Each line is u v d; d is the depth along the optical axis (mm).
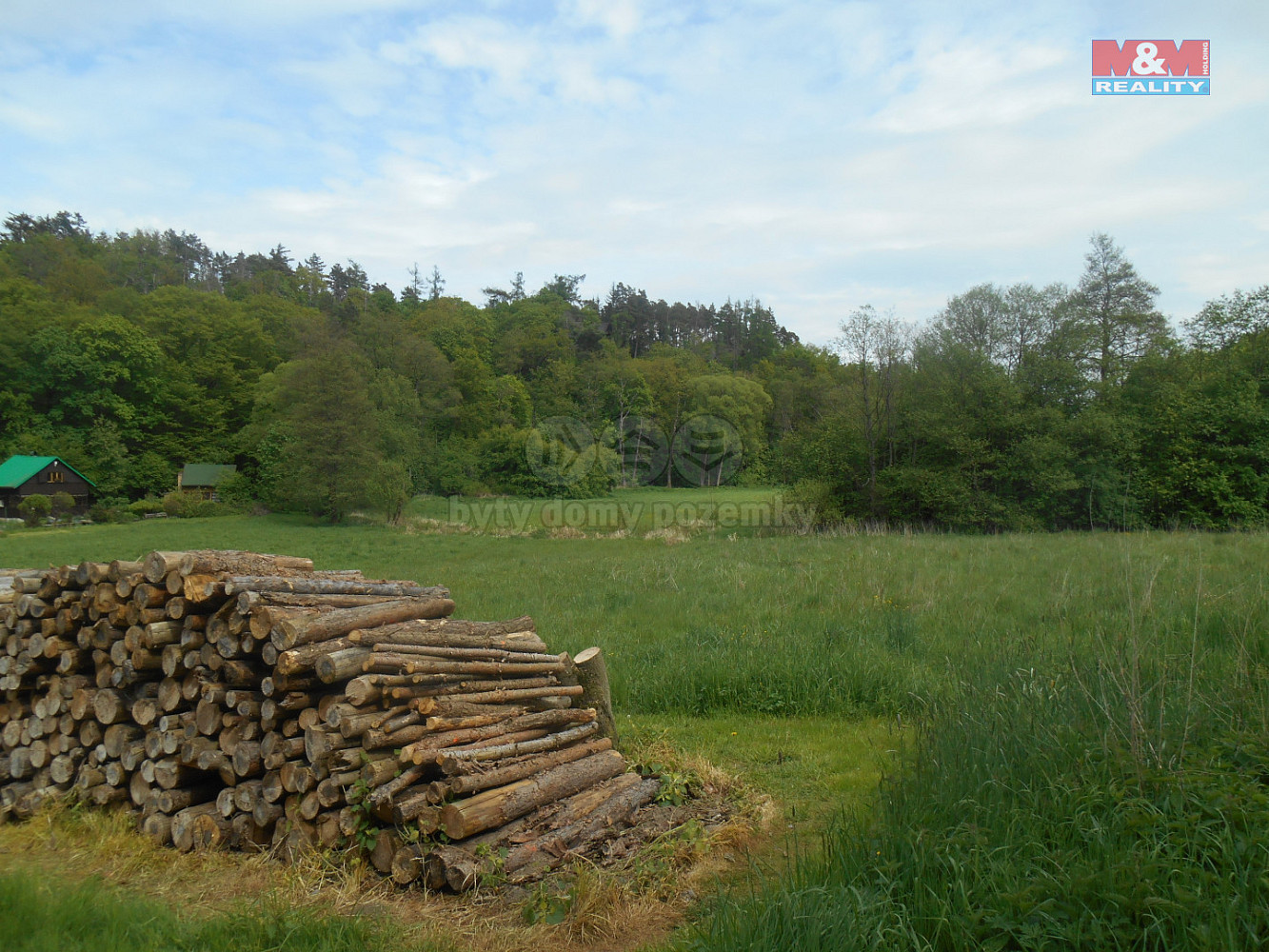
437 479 71125
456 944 3717
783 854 4645
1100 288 46062
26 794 5602
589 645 9938
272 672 4816
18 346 70500
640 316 138250
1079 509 32594
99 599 5348
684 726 7328
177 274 121688
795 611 11352
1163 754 4160
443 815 4348
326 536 39656
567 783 5078
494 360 109250
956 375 34469
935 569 15312
